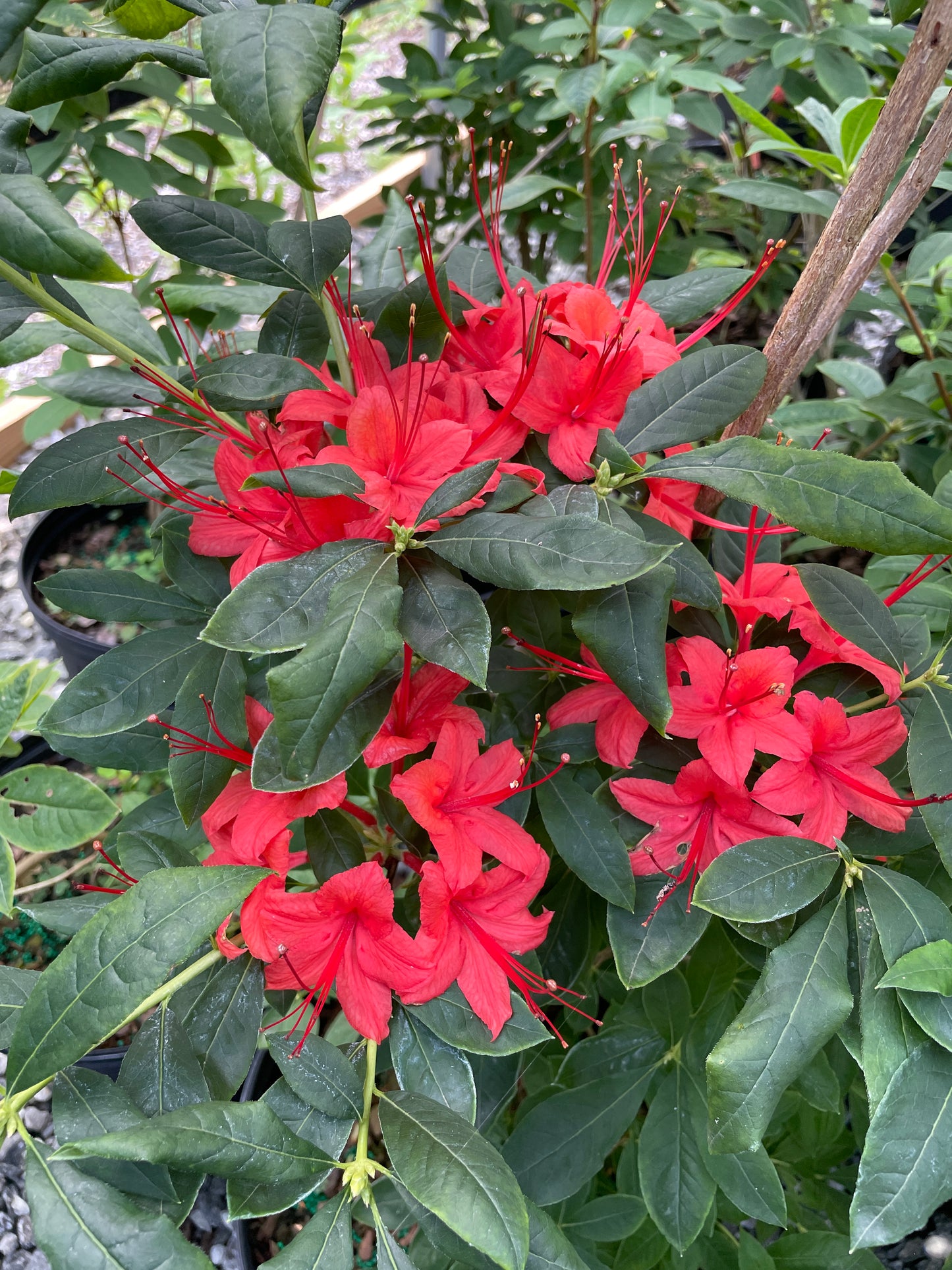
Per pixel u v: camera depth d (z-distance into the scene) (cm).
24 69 34
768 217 102
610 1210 51
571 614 48
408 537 31
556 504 33
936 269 89
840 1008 32
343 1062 34
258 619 29
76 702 38
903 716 39
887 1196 31
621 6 71
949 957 31
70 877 81
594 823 38
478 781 35
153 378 38
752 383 36
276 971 35
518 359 37
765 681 35
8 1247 66
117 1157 28
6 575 107
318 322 43
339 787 33
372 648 27
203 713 36
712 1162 45
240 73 26
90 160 83
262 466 36
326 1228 31
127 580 44
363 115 167
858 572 96
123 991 28
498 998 34
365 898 32
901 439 84
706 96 90
